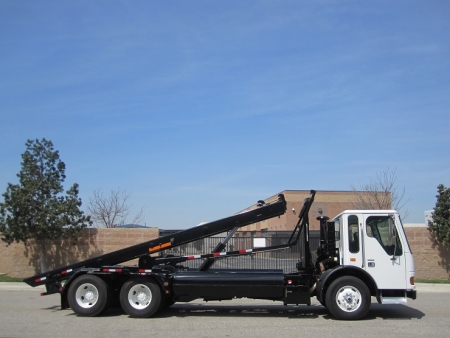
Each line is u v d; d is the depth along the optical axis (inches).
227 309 524.1
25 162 880.3
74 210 877.2
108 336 370.9
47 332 386.0
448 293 709.9
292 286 464.8
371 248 461.4
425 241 890.7
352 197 1841.8
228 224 502.9
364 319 457.7
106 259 495.5
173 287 467.5
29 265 904.9
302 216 490.0
